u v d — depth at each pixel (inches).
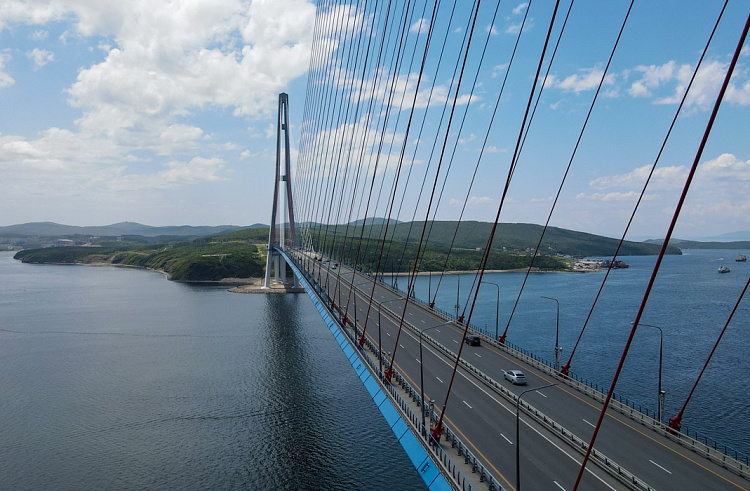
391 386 1261.1
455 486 845.2
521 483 857.5
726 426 1882.4
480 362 1633.9
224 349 3034.0
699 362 2731.3
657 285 6058.1
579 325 3631.9
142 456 1678.2
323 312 2378.2
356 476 1547.7
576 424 1122.0
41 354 2962.6
